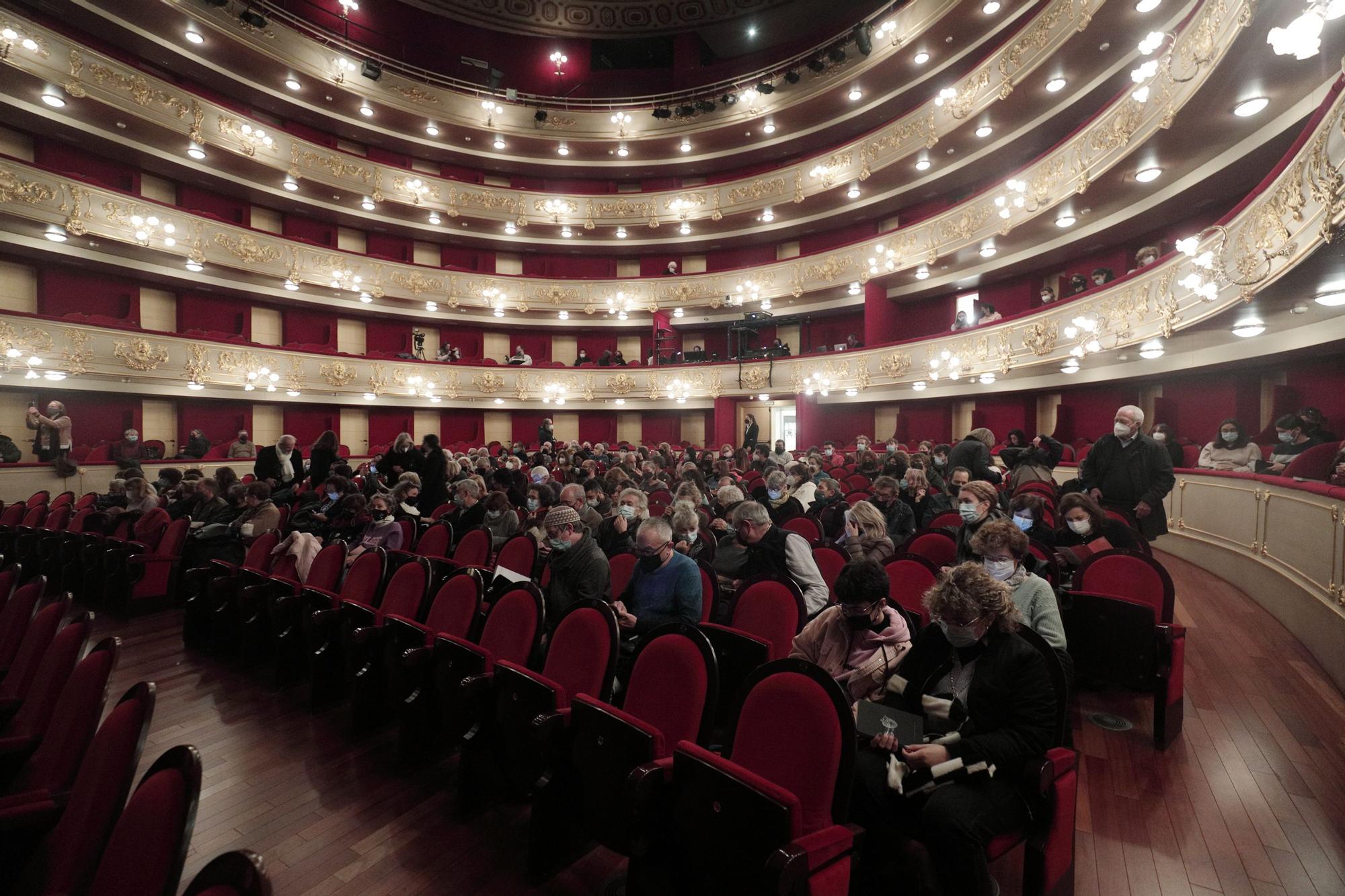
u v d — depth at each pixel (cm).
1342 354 776
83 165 1366
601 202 1989
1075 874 225
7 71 1157
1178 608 555
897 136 1547
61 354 1195
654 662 238
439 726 305
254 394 1511
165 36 1412
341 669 384
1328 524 416
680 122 1928
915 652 234
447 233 1927
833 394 1680
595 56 2212
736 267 2069
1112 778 287
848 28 1798
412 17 1917
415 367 1797
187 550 568
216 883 109
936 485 768
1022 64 1193
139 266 1382
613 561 450
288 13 1531
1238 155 850
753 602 332
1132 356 1005
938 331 1672
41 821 172
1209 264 666
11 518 834
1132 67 1109
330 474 784
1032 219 1200
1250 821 255
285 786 291
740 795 170
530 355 2134
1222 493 684
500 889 225
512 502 722
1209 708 355
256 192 1606
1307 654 436
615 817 212
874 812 210
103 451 1180
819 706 183
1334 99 418
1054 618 264
